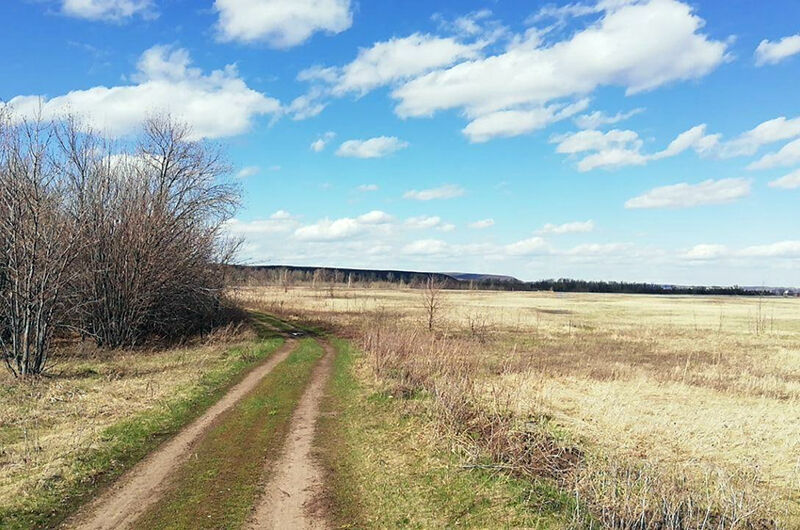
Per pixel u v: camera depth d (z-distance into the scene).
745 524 8.71
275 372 22.48
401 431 12.77
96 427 12.75
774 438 13.66
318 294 90.62
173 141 35.72
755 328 49.56
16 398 15.76
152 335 33.56
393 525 8.05
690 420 15.21
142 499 8.97
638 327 49.41
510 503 8.37
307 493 9.29
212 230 36.03
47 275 20.52
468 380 15.90
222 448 11.78
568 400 17.44
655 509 8.39
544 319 56.59
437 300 44.28
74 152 29.19
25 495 8.70
